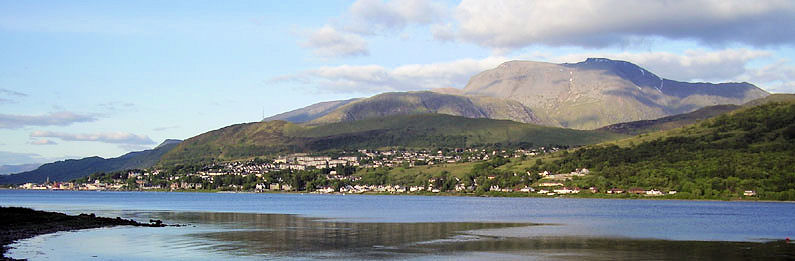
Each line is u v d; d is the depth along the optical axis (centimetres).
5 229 11056
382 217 17225
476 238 11138
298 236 11306
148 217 16700
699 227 13688
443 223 14762
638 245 10131
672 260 8462
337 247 9706
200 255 8744
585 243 10369
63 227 11775
